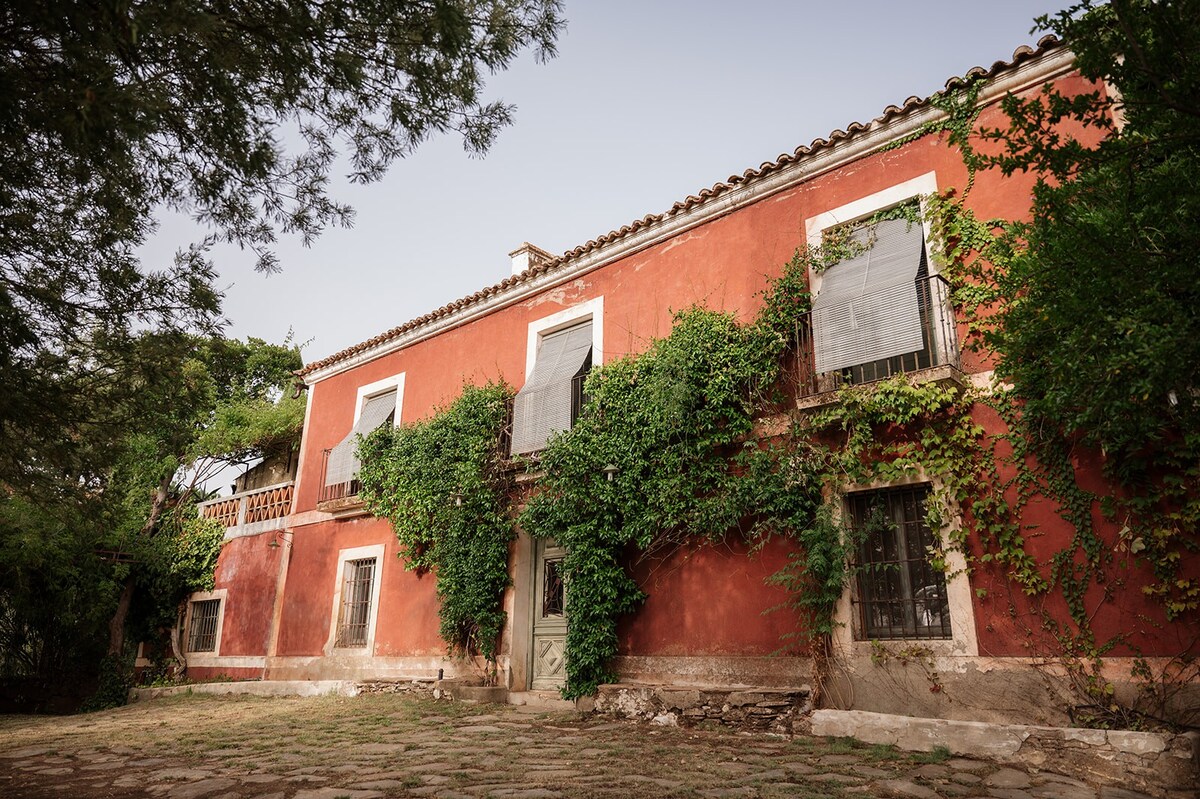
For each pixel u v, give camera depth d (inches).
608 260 449.1
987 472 287.0
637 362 391.9
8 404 233.9
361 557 545.0
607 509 385.4
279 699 480.1
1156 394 160.9
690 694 321.1
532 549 450.9
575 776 220.7
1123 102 164.7
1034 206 183.8
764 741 274.4
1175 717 235.0
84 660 668.1
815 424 325.4
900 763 233.0
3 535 586.9
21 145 191.9
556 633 427.8
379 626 515.8
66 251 229.3
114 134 179.2
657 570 376.5
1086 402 176.4
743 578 344.8
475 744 279.0
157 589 684.1
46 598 630.5
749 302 378.3
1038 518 273.0
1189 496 243.8
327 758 260.7
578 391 430.6
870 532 310.8
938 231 323.3
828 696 304.2
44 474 275.1
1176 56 152.6
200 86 200.7
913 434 309.0
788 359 356.5
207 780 233.9
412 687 445.7
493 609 446.0
